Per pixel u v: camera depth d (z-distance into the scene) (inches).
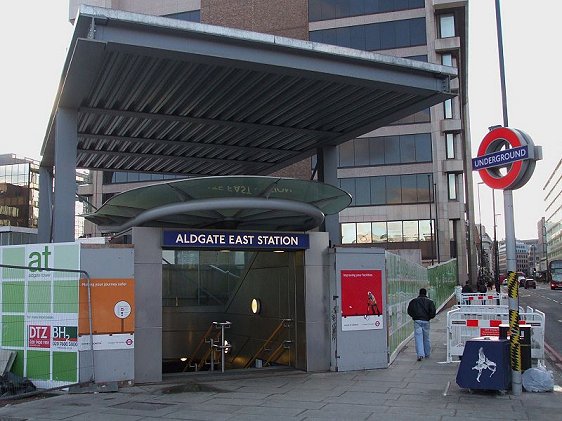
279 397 370.0
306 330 474.0
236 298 703.1
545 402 347.3
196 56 460.8
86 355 406.3
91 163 840.9
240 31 463.2
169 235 438.6
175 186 431.5
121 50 443.2
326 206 525.0
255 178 426.6
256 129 675.4
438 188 2081.7
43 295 419.2
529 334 393.1
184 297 775.7
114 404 352.2
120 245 423.8
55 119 586.6
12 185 3577.8
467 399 358.0
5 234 883.4
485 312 537.3
